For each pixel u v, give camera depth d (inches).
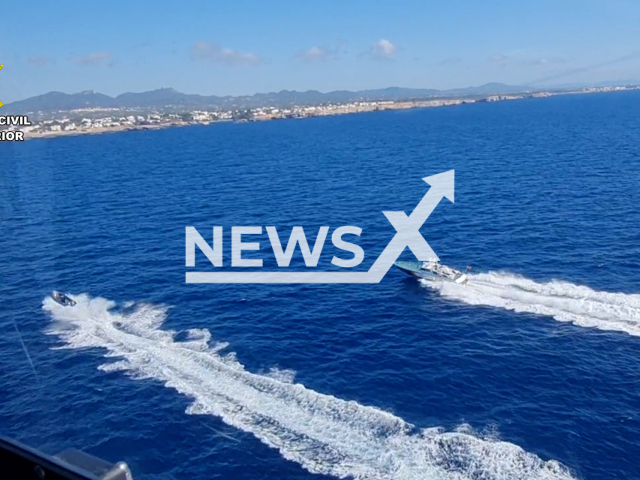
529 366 1480.1
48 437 735.1
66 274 2190.0
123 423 1224.2
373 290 2042.3
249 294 2015.3
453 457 1123.9
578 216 2832.2
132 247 2591.0
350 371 1475.1
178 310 1865.2
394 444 1162.6
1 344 1201.4
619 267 2121.1
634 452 1138.7
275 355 1562.5
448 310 1850.4
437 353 1566.2
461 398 1339.8
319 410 1284.4
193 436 1194.6
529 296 1920.5
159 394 1338.6
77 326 1656.0
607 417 1251.2
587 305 1820.9
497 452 1136.8
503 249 2417.6
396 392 1369.3
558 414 1267.2
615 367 1459.2
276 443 1168.8
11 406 976.9
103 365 1460.4
